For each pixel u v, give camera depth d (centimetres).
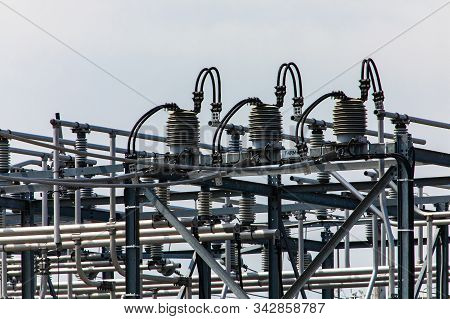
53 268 4638
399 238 3094
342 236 3212
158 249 4012
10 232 3944
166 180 3462
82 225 3872
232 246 4394
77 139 3959
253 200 3706
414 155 3109
